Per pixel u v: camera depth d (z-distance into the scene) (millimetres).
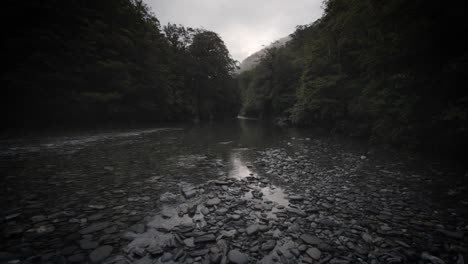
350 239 2381
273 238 2383
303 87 16562
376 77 8078
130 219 2768
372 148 8992
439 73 5543
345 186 4398
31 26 11703
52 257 1902
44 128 13172
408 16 5605
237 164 6305
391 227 2672
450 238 2412
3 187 3857
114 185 4195
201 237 2309
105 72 15359
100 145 8961
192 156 7332
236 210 3162
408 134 7352
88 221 2674
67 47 13000
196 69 32625
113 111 16453
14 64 11078
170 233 2438
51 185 4051
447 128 6027
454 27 4742
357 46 11758
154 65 21938
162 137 12469
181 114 28453
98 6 16031
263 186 4359
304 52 24000
